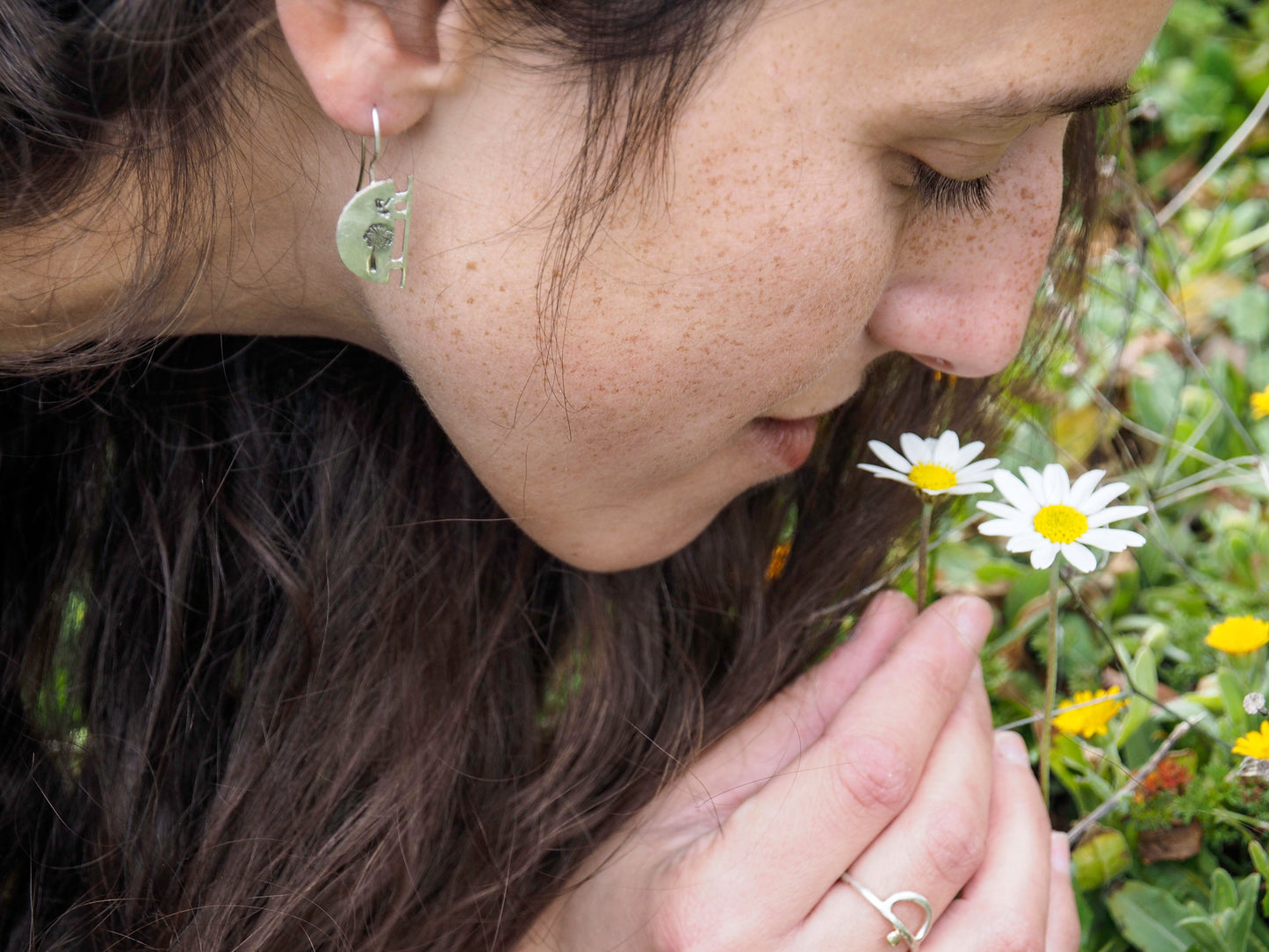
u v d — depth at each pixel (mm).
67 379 599
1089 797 646
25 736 626
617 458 530
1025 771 595
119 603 620
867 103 478
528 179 491
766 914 559
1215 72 879
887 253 506
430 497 611
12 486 624
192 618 622
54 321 551
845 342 514
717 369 509
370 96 488
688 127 480
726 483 560
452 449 611
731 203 487
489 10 478
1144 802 619
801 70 474
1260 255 801
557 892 596
